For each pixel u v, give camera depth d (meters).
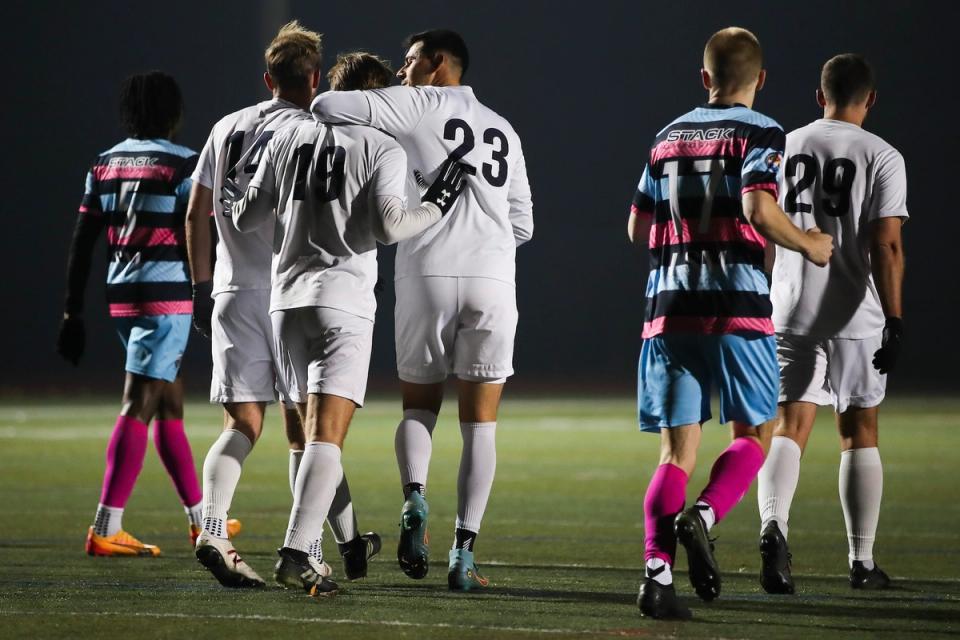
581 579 20.28
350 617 16.36
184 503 24.33
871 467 19.81
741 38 17.47
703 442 52.53
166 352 23.64
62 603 17.41
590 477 38.84
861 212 19.94
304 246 18.00
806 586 19.73
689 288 16.88
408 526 18.28
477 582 19.22
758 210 16.16
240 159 19.56
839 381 20.11
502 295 19.38
